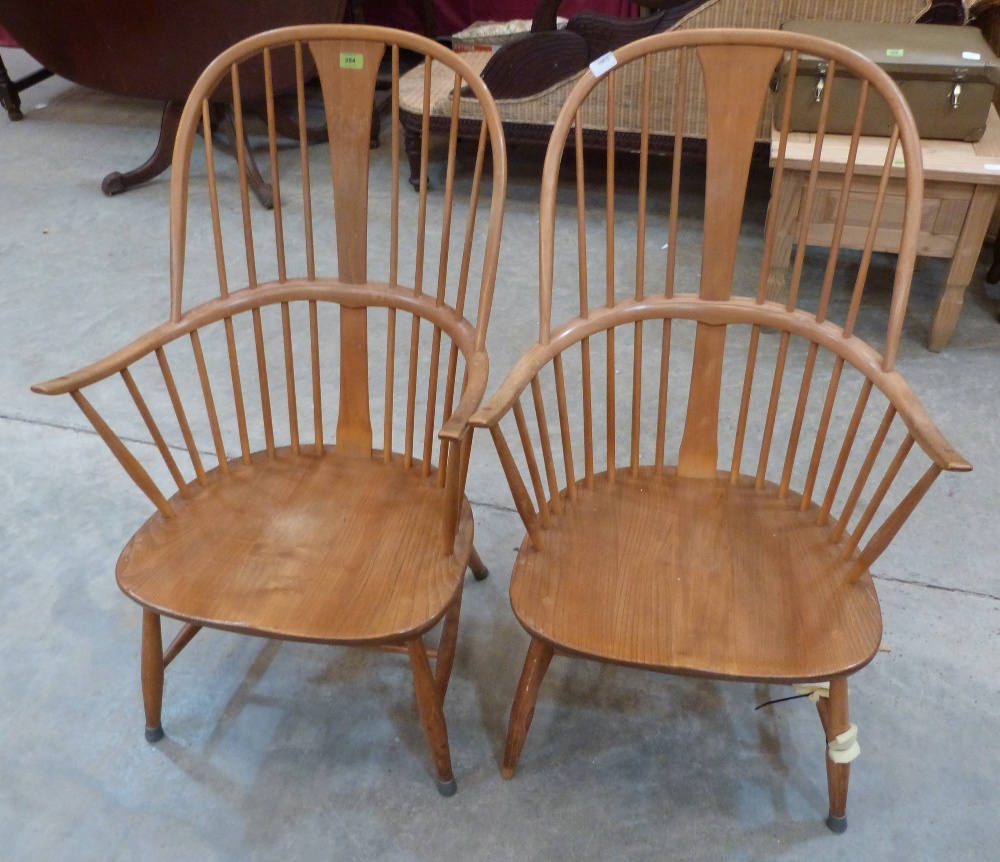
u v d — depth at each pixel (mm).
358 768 1340
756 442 1934
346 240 1277
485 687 1456
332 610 1070
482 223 2873
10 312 2412
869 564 1084
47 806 1291
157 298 2479
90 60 2865
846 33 2117
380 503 1263
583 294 1202
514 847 1235
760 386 2109
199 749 1366
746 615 1063
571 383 2143
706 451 1312
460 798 1295
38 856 1233
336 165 1241
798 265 1183
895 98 1058
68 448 1950
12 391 2113
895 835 1239
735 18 2375
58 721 1403
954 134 2039
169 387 1249
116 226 2879
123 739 1380
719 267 1212
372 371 2201
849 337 1161
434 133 2863
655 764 1339
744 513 1240
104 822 1272
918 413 1026
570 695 1444
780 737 1373
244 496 1272
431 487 1300
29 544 1710
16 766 1340
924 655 1479
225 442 1969
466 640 1535
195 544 1176
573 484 1256
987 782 1301
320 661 1508
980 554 1651
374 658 1511
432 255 2697
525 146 3293
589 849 1231
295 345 2285
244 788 1313
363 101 1200
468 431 1089
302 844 1244
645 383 2137
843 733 1125
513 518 1770
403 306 1281
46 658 1500
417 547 1174
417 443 1972
